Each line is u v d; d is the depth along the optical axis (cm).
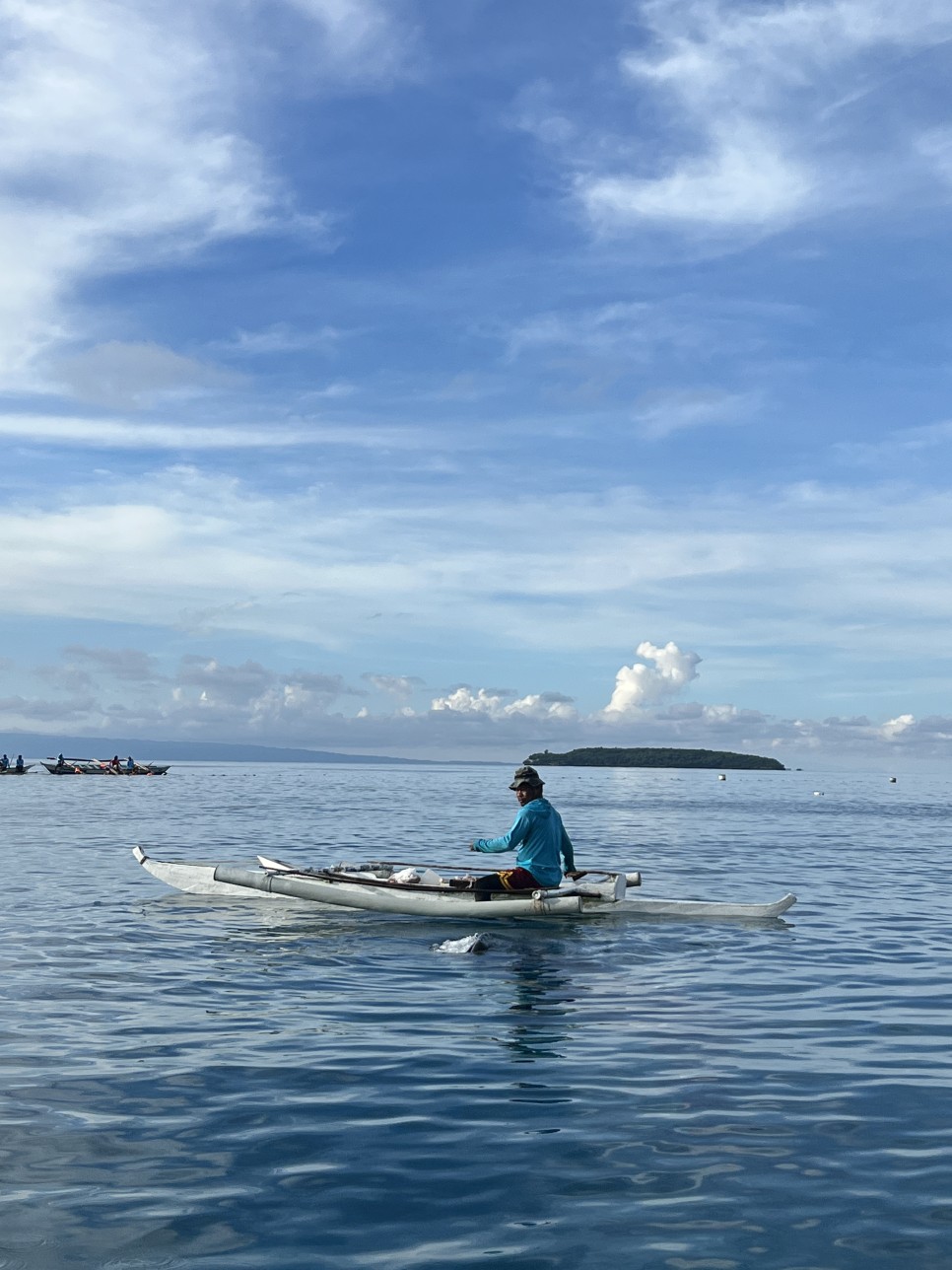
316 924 1314
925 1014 870
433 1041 768
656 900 1441
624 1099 638
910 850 2694
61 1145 552
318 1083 665
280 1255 433
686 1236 454
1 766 8850
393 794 6134
